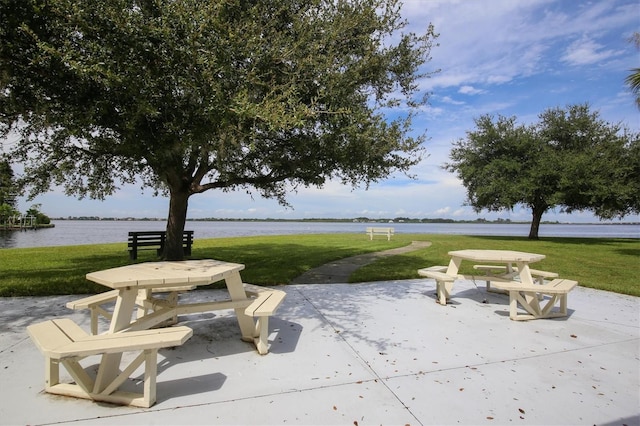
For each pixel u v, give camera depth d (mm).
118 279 3242
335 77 5043
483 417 2555
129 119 4211
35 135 6387
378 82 6551
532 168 23141
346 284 7344
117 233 38250
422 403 2732
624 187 20500
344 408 2643
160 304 4168
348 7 5348
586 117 24281
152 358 2643
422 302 5914
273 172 7969
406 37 6504
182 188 9164
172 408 2605
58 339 2631
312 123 5539
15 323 4488
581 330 4535
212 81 4008
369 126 5469
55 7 3582
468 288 7262
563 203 23656
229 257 11367
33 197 8562
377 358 3586
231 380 3066
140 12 4027
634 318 5094
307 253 12797
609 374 3279
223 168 7305
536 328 4613
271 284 7211
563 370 3355
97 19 3730
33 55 3754
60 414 2500
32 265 9164
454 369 3350
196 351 3715
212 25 3975
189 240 11945
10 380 2982
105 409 2582
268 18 5379
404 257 12148
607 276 8805
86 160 8367
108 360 2756
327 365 3400
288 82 4750
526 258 5277
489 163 25203
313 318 4949
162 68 3996
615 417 2572
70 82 4070
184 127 4293
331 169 7000
